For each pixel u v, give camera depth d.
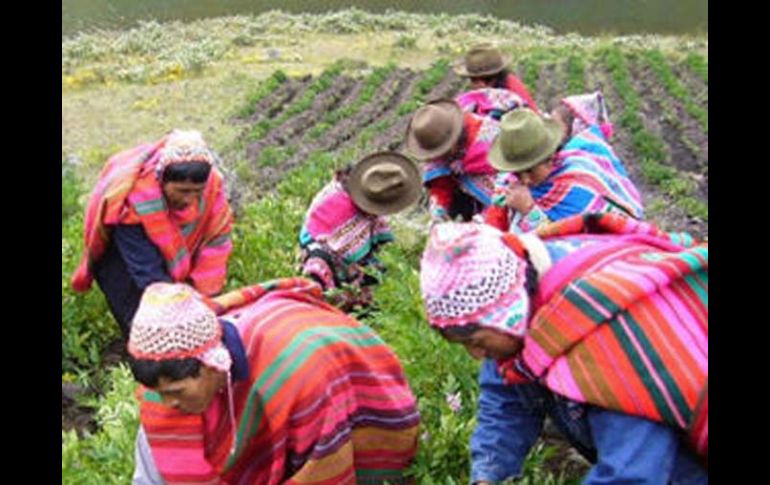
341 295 7.30
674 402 3.48
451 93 23.11
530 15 34.94
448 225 3.62
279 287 4.53
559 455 5.27
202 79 24.34
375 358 4.51
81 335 8.21
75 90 23.17
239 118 21.00
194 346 3.84
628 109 19.55
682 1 36.19
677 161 17.06
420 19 32.44
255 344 4.21
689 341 3.52
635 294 3.54
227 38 29.06
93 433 6.79
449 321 3.55
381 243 7.60
